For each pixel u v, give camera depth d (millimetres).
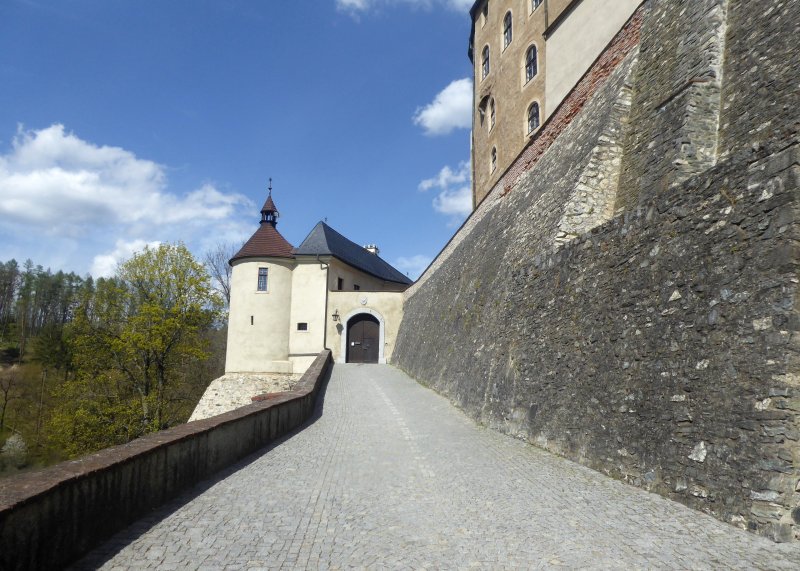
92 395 32156
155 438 7250
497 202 21484
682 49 10781
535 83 21734
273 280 35250
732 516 5734
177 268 33688
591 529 5805
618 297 8844
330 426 14047
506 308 14133
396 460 9828
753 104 8781
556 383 10398
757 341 5965
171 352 33594
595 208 12125
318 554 5270
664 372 7352
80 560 4996
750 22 9406
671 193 7926
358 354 35312
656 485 7055
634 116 12086
